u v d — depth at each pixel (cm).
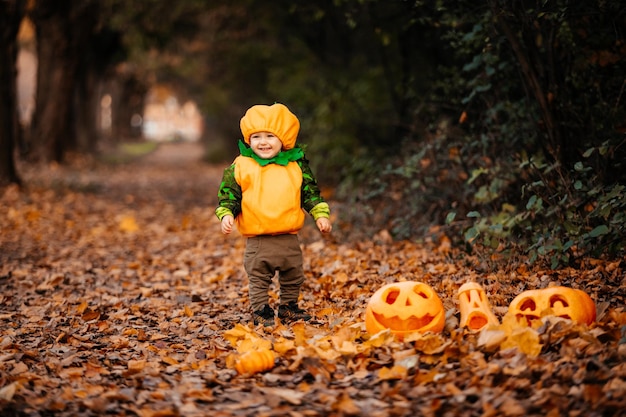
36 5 2808
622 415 365
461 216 948
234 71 2903
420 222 1002
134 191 2247
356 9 1257
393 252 940
